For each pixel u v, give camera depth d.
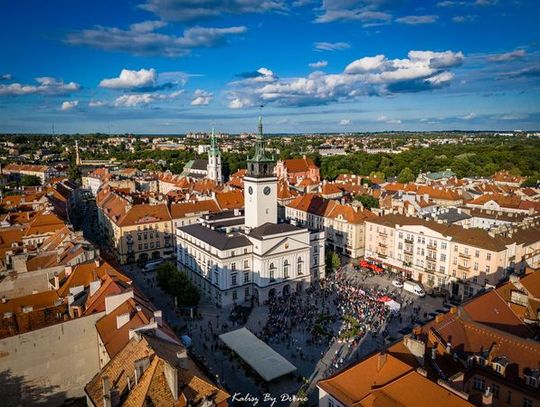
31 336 64.06
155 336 60.16
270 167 122.31
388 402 48.47
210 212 163.75
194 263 126.12
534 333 69.00
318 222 165.62
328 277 131.88
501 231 119.62
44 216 134.00
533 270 84.81
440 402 46.22
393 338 91.62
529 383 53.94
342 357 85.06
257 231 116.56
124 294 70.94
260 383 76.69
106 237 170.38
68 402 68.69
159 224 152.00
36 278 85.31
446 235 119.50
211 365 82.38
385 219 141.88
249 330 93.00
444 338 62.38
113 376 53.56
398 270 135.38
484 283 111.25
